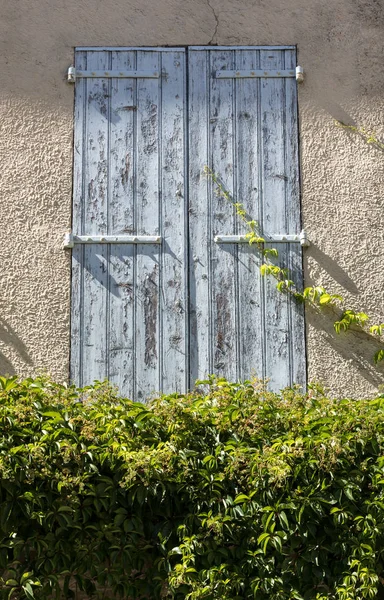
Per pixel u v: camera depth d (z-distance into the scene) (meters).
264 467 4.30
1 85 5.56
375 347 5.29
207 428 4.50
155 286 5.34
